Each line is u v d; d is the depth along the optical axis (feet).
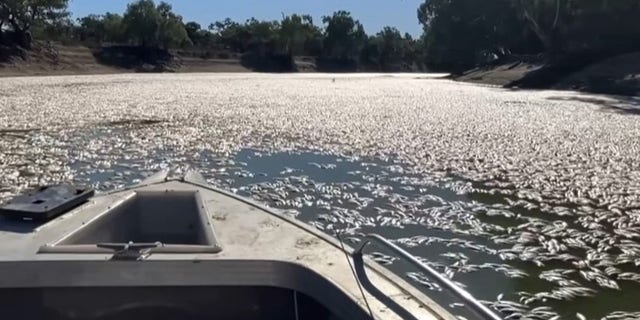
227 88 124.98
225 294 9.73
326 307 9.21
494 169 38.22
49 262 9.24
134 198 12.72
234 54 299.58
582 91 125.80
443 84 162.50
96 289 9.41
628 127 61.31
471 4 216.54
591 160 41.93
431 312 8.40
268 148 44.65
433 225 25.90
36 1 204.85
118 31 263.70
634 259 22.02
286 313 9.78
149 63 247.29
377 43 364.17
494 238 24.21
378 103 89.15
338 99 96.43
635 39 156.56
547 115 73.26
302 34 324.80
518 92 123.34
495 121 65.51
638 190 32.99
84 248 9.65
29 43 203.41
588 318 16.97
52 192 12.04
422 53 335.67
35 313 9.37
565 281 19.71
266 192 31.19
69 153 41.73
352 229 25.09
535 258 21.89
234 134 51.62
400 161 40.40
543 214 28.04
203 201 12.91
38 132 51.78
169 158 40.27
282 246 10.55
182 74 222.07
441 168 38.32
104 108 74.43
